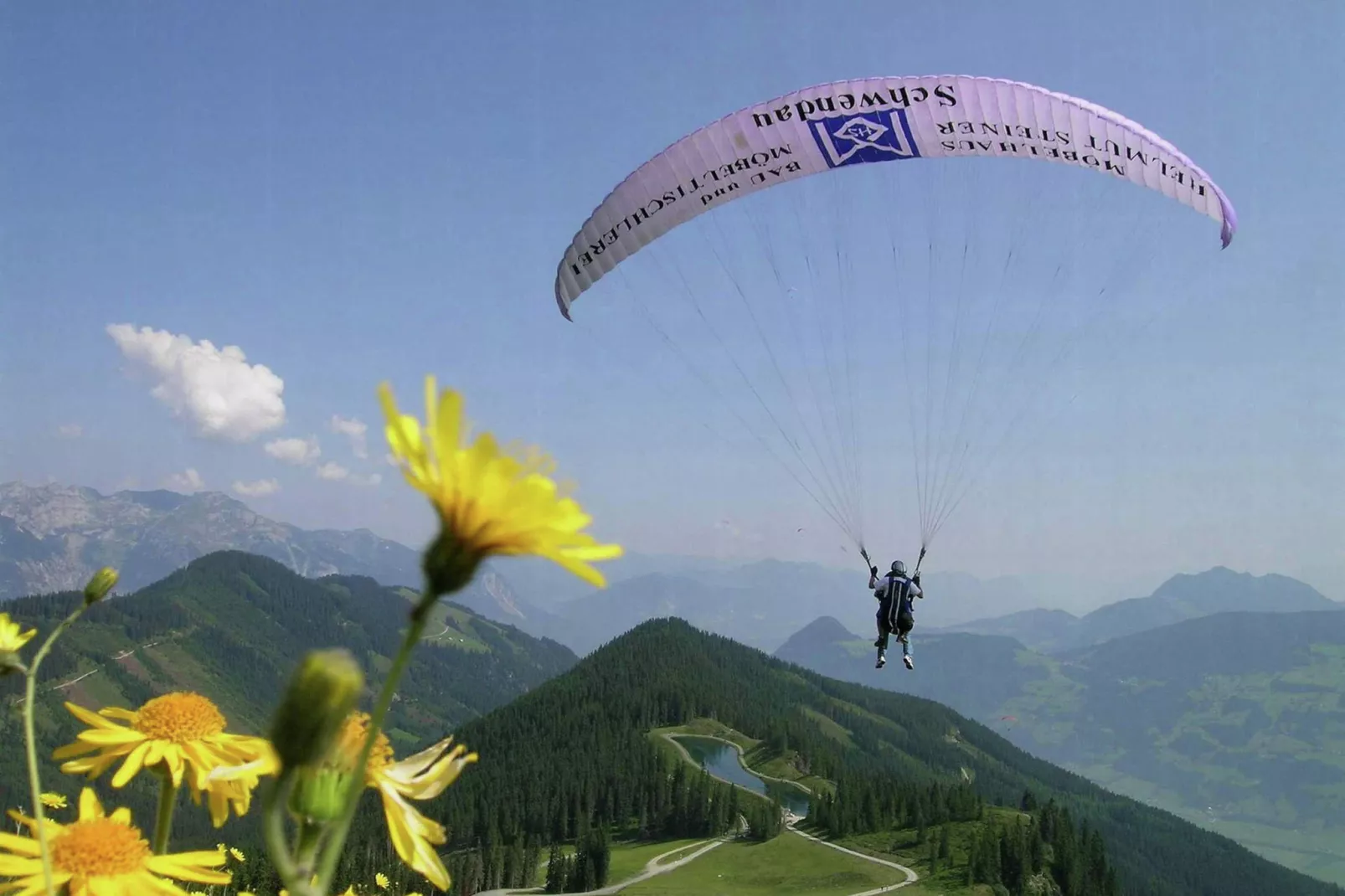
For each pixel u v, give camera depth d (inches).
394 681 66.4
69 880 117.3
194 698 140.9
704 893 6210.6
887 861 6811.0
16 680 99.3
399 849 86.3
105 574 103.8
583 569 64.2
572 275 965.8
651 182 892.0
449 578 64.4
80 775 132.6
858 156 859.4
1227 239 778.8
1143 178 791.1
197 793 136.5
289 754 64.8
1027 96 792.9
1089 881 6264.8
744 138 861.2
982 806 7440.9
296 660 66.4
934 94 812.0
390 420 65.3
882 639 866.8
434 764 91.8
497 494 63.2
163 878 125.3
